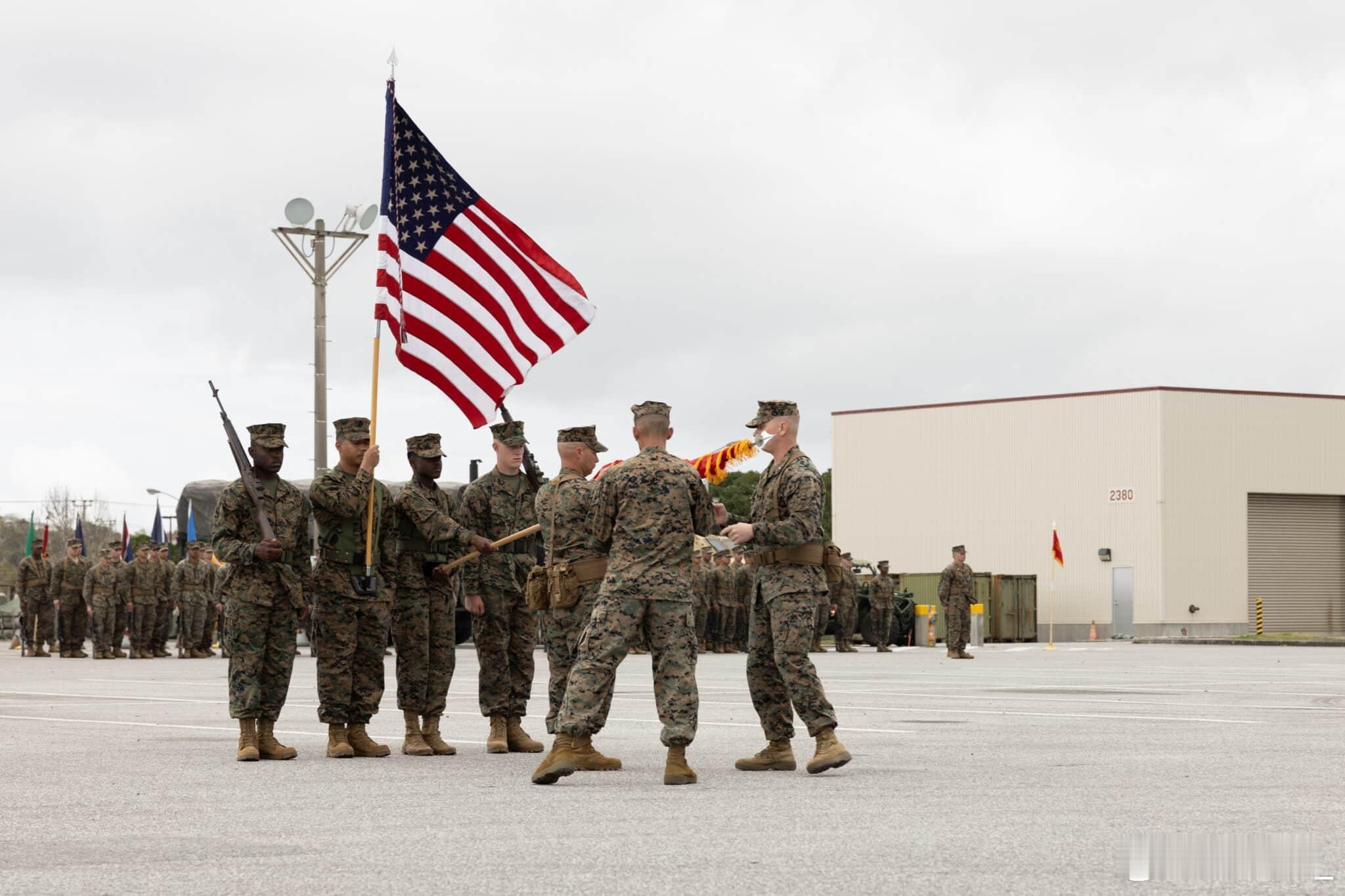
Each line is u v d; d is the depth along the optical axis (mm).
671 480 9578
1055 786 9039
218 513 11094
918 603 51688
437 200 13219
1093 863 6355
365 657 11375
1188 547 55688
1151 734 12633
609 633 9500
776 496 9891
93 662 30906
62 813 8164
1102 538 56844
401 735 13016
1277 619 57000
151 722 14383
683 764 9305
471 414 13133
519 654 11781
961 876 6070
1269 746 11562
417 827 7547
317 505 11258
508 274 13320
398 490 11797
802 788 9016
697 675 23219
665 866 6348
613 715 14812
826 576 10047
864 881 5973
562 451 11109
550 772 9383
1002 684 21062
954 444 60938
